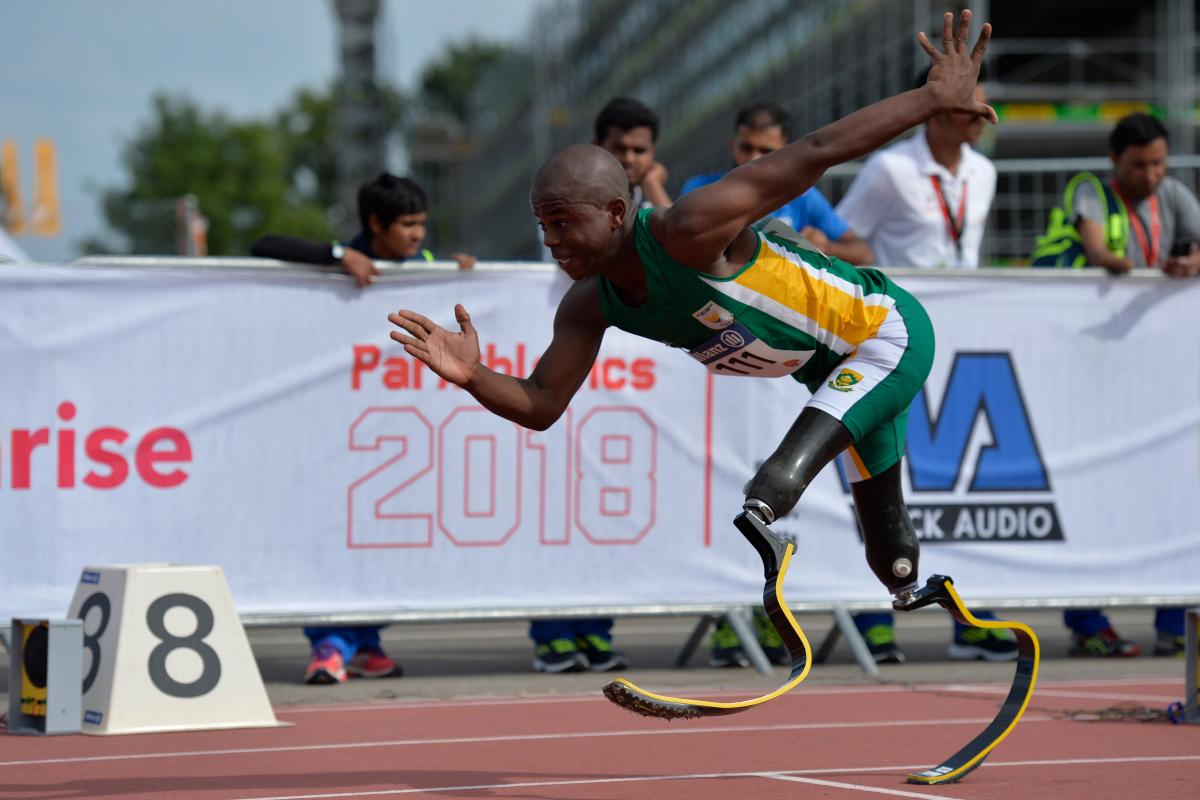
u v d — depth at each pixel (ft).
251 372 57.82
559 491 59.88
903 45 179.52
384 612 58.23
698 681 58.03
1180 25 182.70
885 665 63.41
